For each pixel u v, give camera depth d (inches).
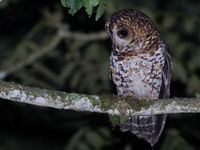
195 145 528.7
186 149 471.5
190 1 537.6
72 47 514.3
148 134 358.3
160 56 342.0
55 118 544.1
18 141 554.6
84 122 536.4
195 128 523.8
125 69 346.0
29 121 558.9
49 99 292.4
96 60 516.7
